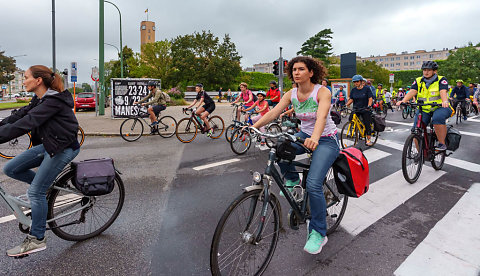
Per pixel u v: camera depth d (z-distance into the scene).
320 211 2.70
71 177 3.01
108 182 2.98
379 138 9.23
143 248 3.04
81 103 23.62
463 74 71.38
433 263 2.69
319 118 2.48
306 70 2.62
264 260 2.55
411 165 4.82
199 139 9.57
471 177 5.09
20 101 52.41
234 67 59.62
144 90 14.91
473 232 3.21
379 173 5.42
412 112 16.06
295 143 2.67
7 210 3.88
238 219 2.33
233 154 7.30
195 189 4.74
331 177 3.10
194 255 2.91
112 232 3.37
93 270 2.68
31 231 2.78
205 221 3.63
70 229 3.21
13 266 2.74
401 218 3.59
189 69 57.81
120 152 7.59
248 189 2.33
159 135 10.40
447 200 4.09
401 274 2.55
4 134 2.44
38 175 2.75
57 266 2.74
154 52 58.06
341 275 2.56
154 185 4.94
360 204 4.00
